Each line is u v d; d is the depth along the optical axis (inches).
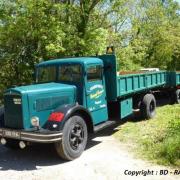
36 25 490.6
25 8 481.4
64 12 538.3
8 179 234.7
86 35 531.5
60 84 294.4
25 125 259.6
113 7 592.4
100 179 229.1
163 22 1052.5
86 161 264.7
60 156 266.1
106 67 331.6
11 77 516.7
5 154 294.5
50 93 273.3
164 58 1048.2
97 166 252.5
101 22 596.4
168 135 299.1
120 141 315.9
